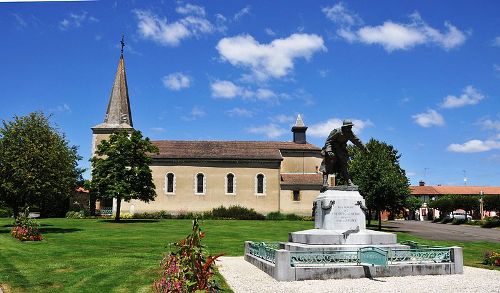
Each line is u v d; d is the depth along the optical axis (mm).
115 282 13023
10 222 43531
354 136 17547
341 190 17172
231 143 63250
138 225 39156
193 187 57281
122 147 44531
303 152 63062
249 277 14008
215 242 26875
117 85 66938
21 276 13914
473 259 20828
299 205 57500
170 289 7941
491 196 72250
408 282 13031
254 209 57062
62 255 18828
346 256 14352
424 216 93125
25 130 29734
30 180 28609
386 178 38812
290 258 13555
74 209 61094
